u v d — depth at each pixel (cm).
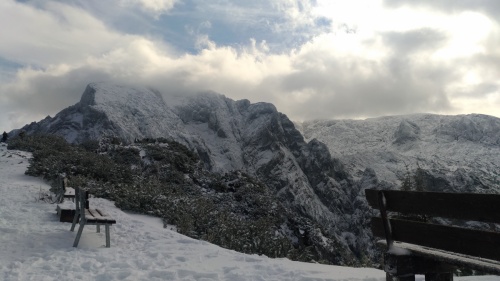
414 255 518
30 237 996
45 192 1627
